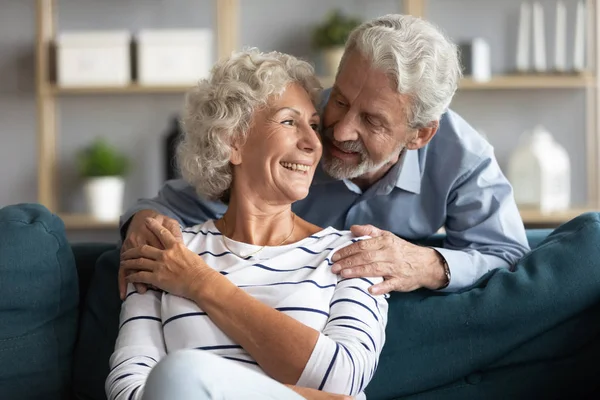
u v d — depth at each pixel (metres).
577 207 3.97
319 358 1.43
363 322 1.52
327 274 1.59
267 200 1.67
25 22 4.31
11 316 1.71
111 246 2.02
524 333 1.72
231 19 3.97
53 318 1.77
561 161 3.96
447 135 2.02
